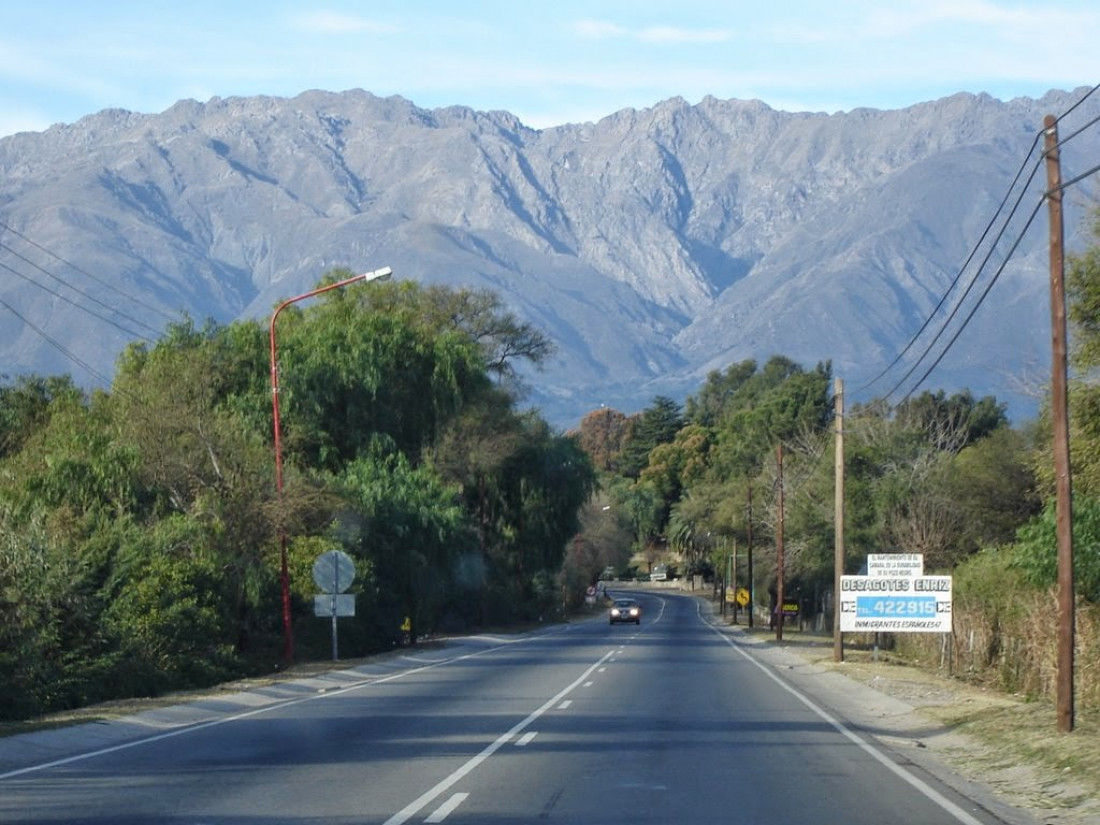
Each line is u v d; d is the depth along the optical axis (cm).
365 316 8012
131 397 5928
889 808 1900
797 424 14038
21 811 1803
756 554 11544
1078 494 3762
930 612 5272
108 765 2322
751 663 5591
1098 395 3525
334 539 6275
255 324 7300
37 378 8062
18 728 2867
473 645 7425
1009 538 7900
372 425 7406
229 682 4503
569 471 10262
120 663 3884
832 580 9862
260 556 5447
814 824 1750
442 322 10481
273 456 5894
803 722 3141
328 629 6112
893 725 3272
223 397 6912
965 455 8519
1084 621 3588
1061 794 2105
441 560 7162
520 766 2283
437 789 2014
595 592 17900
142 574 4694
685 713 3312
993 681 4556
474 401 8588
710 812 1828
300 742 2672
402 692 4025
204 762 2350
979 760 2564
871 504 8962
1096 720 2919
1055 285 2805
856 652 6925
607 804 1884
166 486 5534
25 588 3462
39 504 4862
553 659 5853
